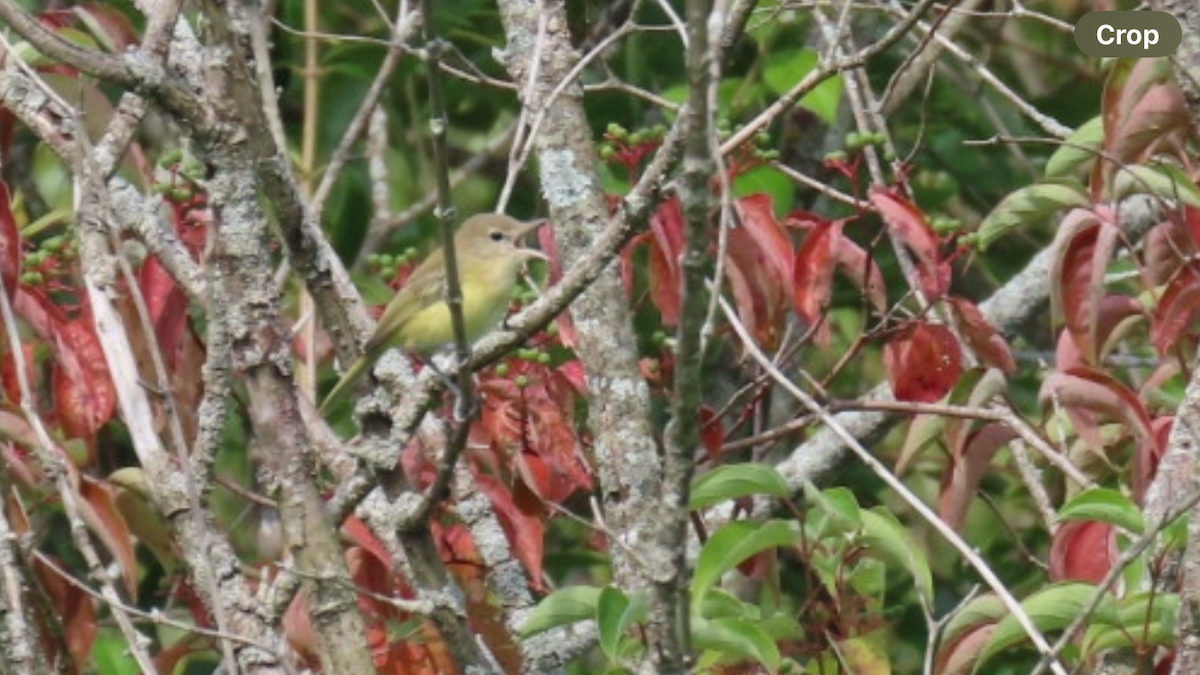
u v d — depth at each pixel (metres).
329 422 13.48
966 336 11.41
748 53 16.09
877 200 11.16
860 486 15.25
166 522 9.76
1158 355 12.15
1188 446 9.70
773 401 14.55
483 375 10.93
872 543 9.55
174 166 11.17
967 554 9.37
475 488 10.71
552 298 8.55
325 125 16.58
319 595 9.16
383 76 13.75
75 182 10.63
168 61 9.20
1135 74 10.98
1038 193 11.14
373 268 15.30
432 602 9.28
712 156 7.13
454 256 8.34
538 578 10.94
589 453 11.66
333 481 10.84
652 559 7.64
